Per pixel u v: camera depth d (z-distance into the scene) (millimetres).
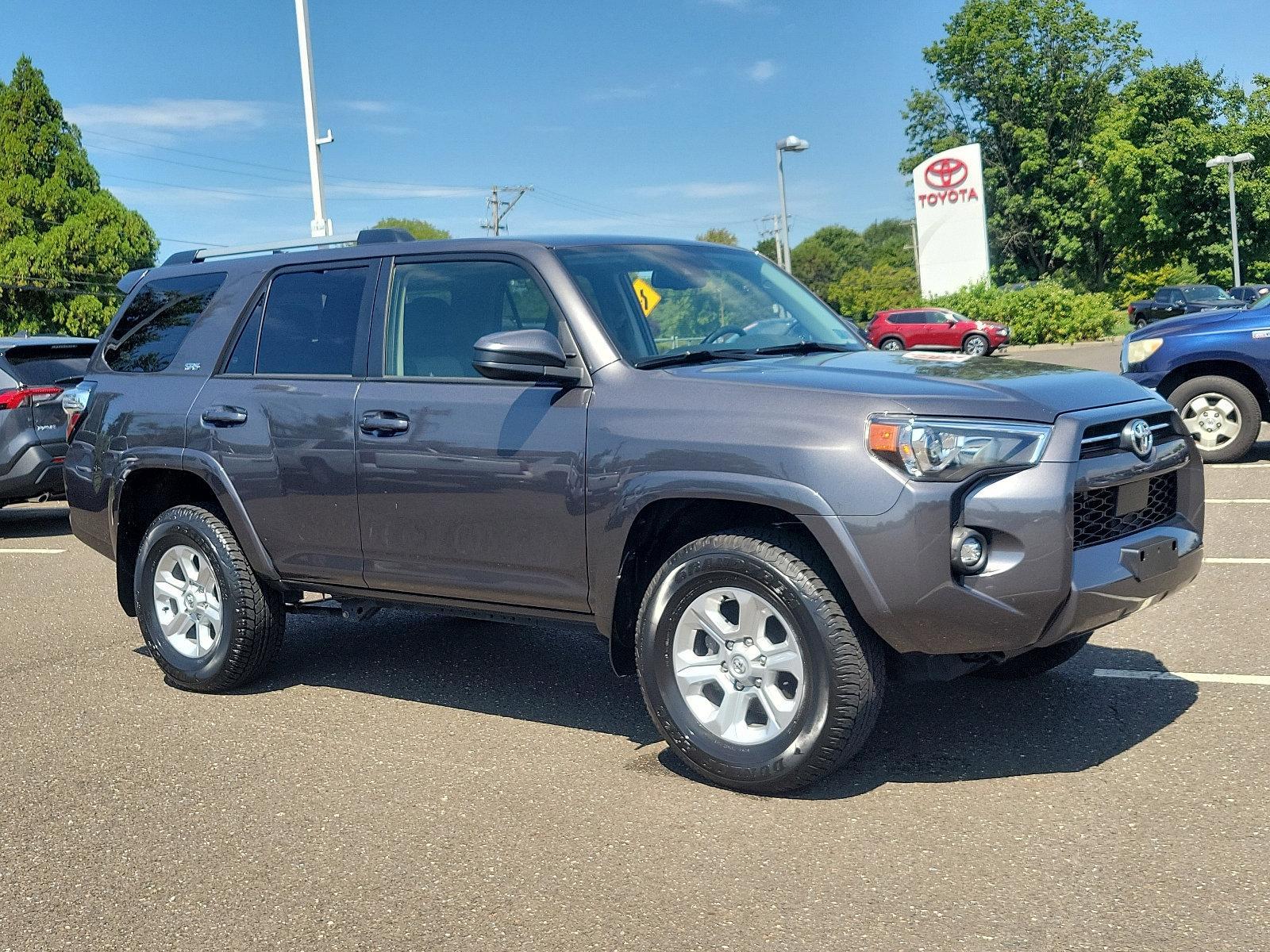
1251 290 42844
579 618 4398
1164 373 11086
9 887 3547
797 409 3805
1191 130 55031
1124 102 61031
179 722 5094
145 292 5914
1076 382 3986
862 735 3797
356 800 4109
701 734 4031
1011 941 2916
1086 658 5348
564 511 4234
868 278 63594
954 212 50031
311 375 5051
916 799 3854
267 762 4535
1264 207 54000
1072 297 45438
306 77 18984
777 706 3891
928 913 3086
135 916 3316
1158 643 5531
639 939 3037
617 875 3418
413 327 4797
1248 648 5355
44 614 7531
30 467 10789
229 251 5695
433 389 4637
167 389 5523
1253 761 3996
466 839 3727
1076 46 63531
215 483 5266
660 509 4098
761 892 3264
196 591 5508
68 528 11531
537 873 3463
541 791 4105
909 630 3648
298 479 4988
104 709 5340
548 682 5473
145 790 4297
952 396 3705
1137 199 56812
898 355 4531
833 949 2934
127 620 7250
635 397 4121
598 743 4605
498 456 4379
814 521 3688
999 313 45688
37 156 51219
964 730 4480
